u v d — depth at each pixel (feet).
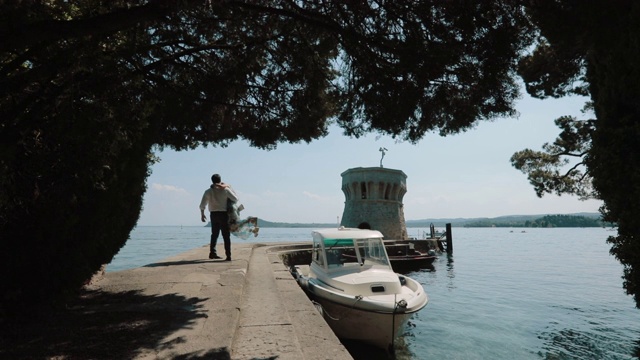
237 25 22.86
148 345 11.88
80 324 14.12
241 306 18.83
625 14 14.08
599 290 77.87
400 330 31.35
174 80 26.89
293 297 22.12
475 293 71.15
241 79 26.35
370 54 18.16
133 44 17.29
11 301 13.67
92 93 14.56
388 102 19.06
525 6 15.40
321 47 23.75
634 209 18.93
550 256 188.14
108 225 18.95
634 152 19.08
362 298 28.58
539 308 58.44
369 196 131.95
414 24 16.76
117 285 22.35
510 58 16.22
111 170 17.51
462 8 14.96
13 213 12.82
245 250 49.85
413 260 93.86
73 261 16.08
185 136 33.12
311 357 12.69
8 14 10.78
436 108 19.40
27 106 13.35
